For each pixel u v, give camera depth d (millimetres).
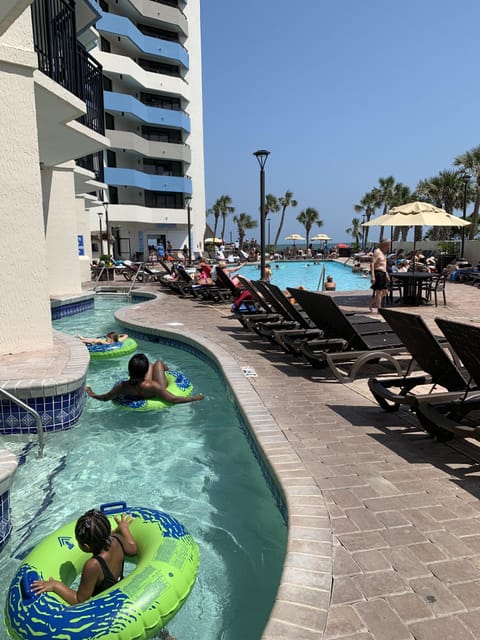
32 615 2309
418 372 6738
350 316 8617
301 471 3721
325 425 4750
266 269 13977
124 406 5773
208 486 4176
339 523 3000
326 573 2523
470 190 39094
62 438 5125
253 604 2752
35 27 7836
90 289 18953
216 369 7699
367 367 7062
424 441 4324
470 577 2496
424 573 2527
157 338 10195
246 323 9641
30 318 6648
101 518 2547
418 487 3467
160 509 3818
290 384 6230
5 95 6191
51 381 5137
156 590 2410
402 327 4582
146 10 41812
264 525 3572
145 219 43219
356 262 35250
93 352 8109
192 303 14555
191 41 47156
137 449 4906
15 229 6414
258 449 4371
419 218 11852
